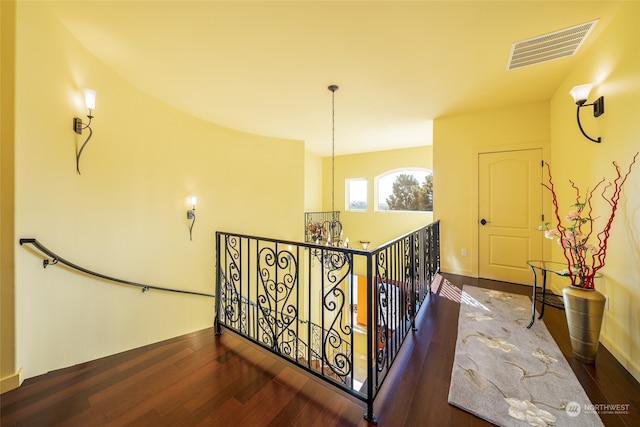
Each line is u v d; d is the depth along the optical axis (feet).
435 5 5.88
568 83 8.99
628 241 5.96
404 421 4.51
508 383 5.37
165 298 11.07
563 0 5.76
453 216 12.92
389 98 10.84
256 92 10.26
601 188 7.07
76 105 7.25
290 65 8.36
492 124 12.07
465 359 6.20
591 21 6.42
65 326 7.03
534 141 11.24
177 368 6.15
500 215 11.98
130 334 9.42
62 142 6.86
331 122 13.96
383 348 5.78
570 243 6.43
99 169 8.22
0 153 5.40
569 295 6.23
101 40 7.21
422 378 5.57
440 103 11.37
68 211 7.12
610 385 5.29
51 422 4.59
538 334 7.30
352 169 23.18
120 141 9.04
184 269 12.02
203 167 13.17
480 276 12.41
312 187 23.40
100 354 8.20
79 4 5.97
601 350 6.57
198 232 12.81
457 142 12.82
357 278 22.91
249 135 15.87
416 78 9.17
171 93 10.31
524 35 6.90
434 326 7.85
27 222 5.88
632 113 5.77
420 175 20.74
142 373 5.96
